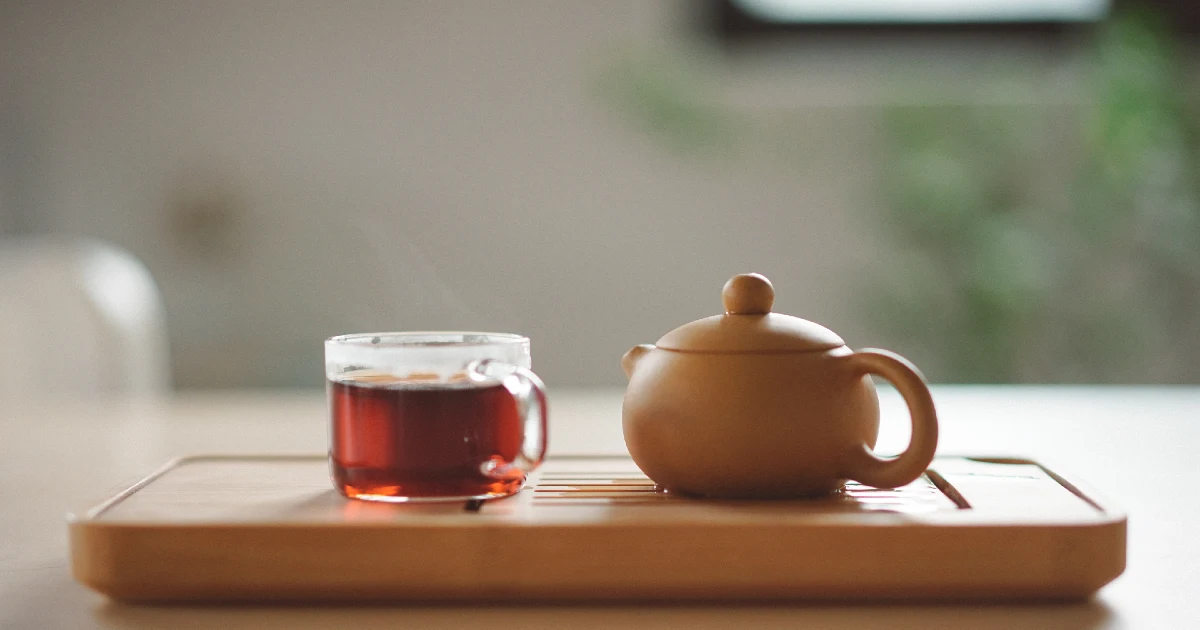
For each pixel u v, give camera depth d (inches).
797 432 25.1
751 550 22.7
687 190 112.1
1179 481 36.6
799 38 109.8
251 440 45.9
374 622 22.1
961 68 110.0
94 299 66.4
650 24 111.0
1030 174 109.4
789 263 112.2
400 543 22.8
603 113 111.8
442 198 112.8
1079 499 25.5
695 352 25.9
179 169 112.3
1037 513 23.9
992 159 109.6
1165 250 108.3
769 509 24.8
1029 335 110.0
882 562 22.6
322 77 111.9
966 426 48.0
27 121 111.5
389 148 112.4
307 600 23.2
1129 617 22.4
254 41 111.6
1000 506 24.7
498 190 112.7
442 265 113.4
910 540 22.6
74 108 111.7
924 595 23.0
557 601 23.2
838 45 110.0
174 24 111.5
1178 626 21.7
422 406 25.7
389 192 112.7
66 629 22.0
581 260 113.1
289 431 48.5
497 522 23.0
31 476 39.2
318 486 28.4
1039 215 109.4
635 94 110.9
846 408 25.5
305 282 112.9
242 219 112.3
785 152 111.3
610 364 114.0
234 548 22.9
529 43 111.5
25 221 111.9
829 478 25.8
